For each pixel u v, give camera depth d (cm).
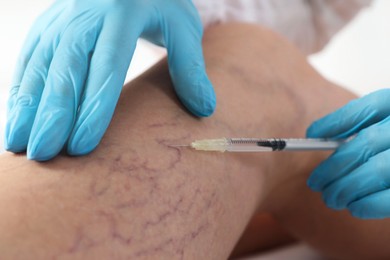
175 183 67
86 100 69
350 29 225
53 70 71
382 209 83
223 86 88
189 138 74
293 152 94
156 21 83
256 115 88
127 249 58
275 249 125
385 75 213
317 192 101
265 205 101
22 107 71
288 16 146
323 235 108
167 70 88
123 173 64
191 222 67
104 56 73
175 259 64
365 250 107
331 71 226
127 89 81
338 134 90
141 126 73
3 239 52
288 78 100
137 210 61
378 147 83
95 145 67
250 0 136
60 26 77
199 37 88
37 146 63
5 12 189
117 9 77
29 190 58
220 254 74
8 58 189
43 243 53
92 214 58
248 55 98
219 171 75
